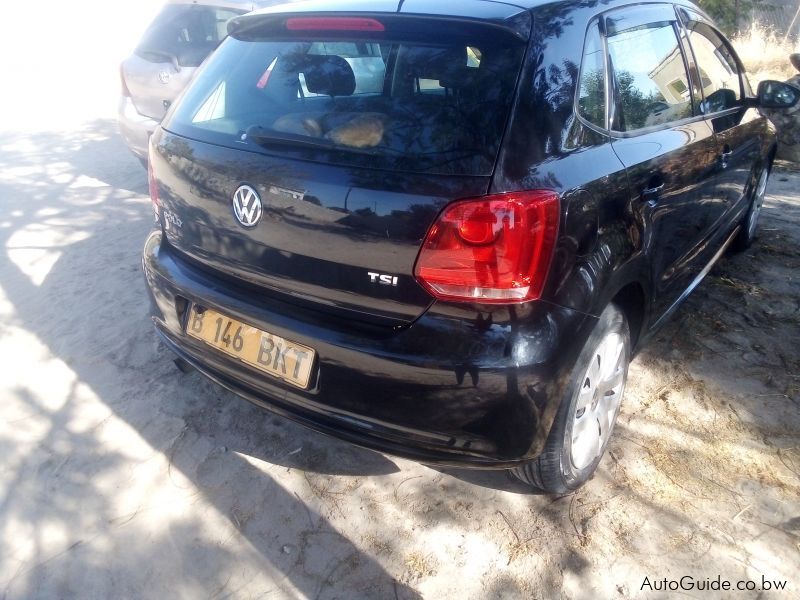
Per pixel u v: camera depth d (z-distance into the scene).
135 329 3.73
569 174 2.09
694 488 2.57
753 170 4.12
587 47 2.37
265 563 2.30
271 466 2.73
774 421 2.92
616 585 2.19
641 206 2.46
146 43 5.68
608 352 2.51
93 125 9.53
